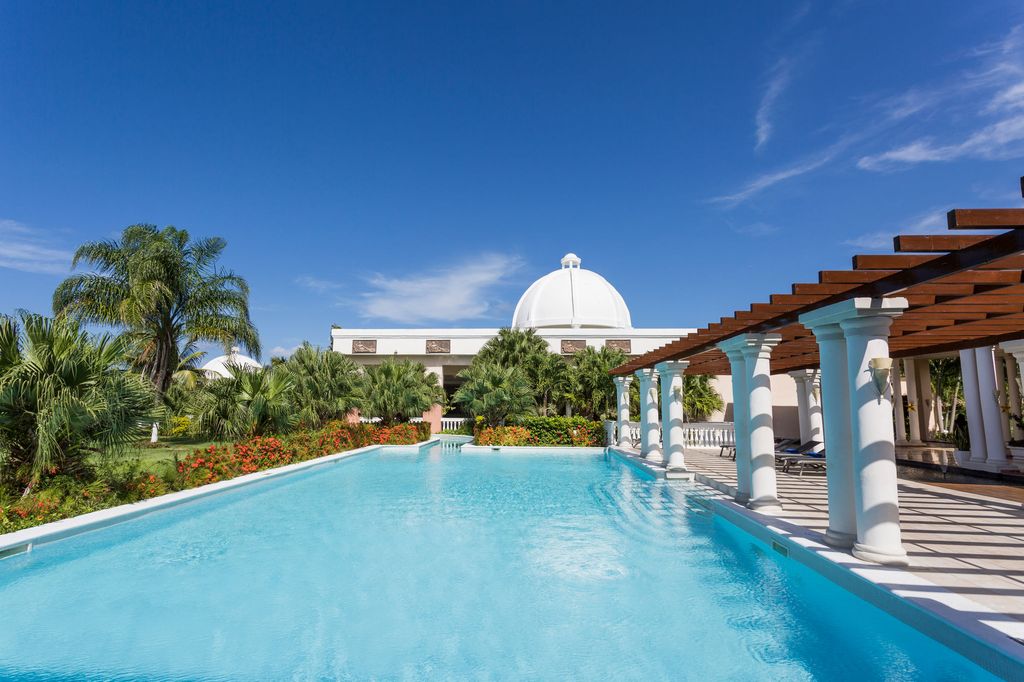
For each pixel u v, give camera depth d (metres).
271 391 14.21
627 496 10.93
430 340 32.84
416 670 3.75
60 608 5.00
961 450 12.61
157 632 4.46
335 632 4.45
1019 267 4.18
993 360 11.75
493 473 14.63
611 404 24.16
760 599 5.14
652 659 3.88
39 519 7.03
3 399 7.22
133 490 8.94
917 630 3.98
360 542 7.39
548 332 31.80
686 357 12.00
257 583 5.71
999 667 3.26
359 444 19.98
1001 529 6.46
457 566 6.27
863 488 5.27
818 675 3.60
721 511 8.68
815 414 15.46
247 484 11.45
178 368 22.83
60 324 8.17
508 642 4.22
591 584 5.61
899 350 12.55
